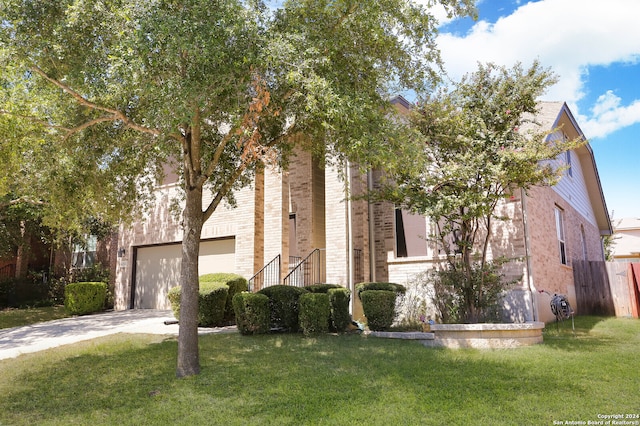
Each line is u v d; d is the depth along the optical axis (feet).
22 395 20.15
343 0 22.91
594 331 35.17
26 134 24.58
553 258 42.70
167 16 19.48
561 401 17.34
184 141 25.45
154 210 55.16
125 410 17.98
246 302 32.91
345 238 41.91
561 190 49.93
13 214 55.42
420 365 23.31
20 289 60.64
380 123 22.62
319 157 32.27
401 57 26.55
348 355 25.93
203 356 26.22
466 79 33.63
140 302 55.47
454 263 33.81
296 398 18.47
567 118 50.16
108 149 29.07
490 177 29.73
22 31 21.91
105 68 22.93
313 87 20.13
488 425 15.14
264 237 47.16
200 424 16.10
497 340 27.96
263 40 21.03
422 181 32.12
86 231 52.90
